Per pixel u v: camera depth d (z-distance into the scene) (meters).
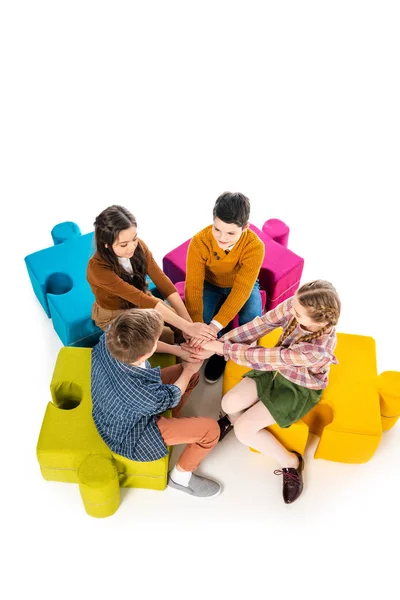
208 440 2.02
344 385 2.19
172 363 2.27
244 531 2.09
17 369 2.58
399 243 3.23
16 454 2.29
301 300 1.72
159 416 1.99
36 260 2.65
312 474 2.25
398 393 2.17
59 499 2.16
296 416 2.01
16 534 2.08
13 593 1.96
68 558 2.03
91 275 2.14
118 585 1.98
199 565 2.02
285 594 1.96
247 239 2.21
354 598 1.95
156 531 2.09
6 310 2.82
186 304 2.35
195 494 2.16
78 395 2.23
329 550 2.05
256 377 2.09
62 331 2.51
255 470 2.26
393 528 2.11
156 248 3.15
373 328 2.81
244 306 2.44
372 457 2.30
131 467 2.03
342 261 3.13
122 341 1.67
